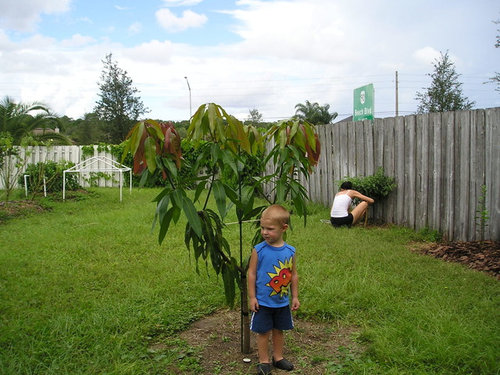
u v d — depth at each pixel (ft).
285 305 10.03
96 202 36.63
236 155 9.88
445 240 22.11
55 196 38.55
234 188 11.91
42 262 18.03
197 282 15.40
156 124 9.05
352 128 29.04
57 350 10.50
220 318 13.07
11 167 41.83
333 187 31.55
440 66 80.48
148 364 10.12
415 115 23.88
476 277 15.66
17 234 24.04
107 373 9.54
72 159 52.54
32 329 11.55
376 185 25.62
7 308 13.06
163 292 14.57
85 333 11.43
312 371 10.02
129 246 20.98
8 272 16.51
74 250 20.10
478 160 20.39
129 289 14.84
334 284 14.64
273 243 10.04
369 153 27.50
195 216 9.19
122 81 131.03
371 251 19.35
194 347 11.11
